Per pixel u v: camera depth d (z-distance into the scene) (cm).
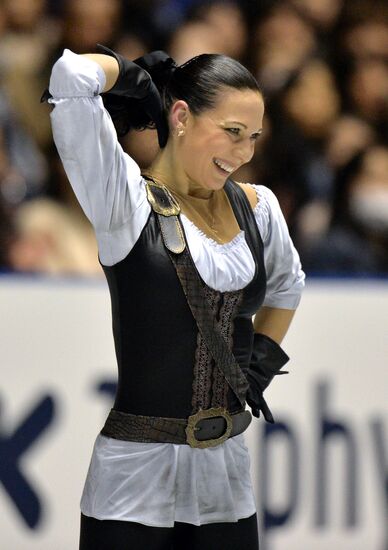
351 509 1377
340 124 1558
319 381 1380
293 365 1377
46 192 1467
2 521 1312
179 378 760
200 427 761
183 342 758
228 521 779
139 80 768
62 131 725
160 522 752
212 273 762
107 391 1336
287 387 1372
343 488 1375
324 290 1388
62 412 1326
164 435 755
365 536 1379
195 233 767
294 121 1548
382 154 1561
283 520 1358
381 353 1394
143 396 761
